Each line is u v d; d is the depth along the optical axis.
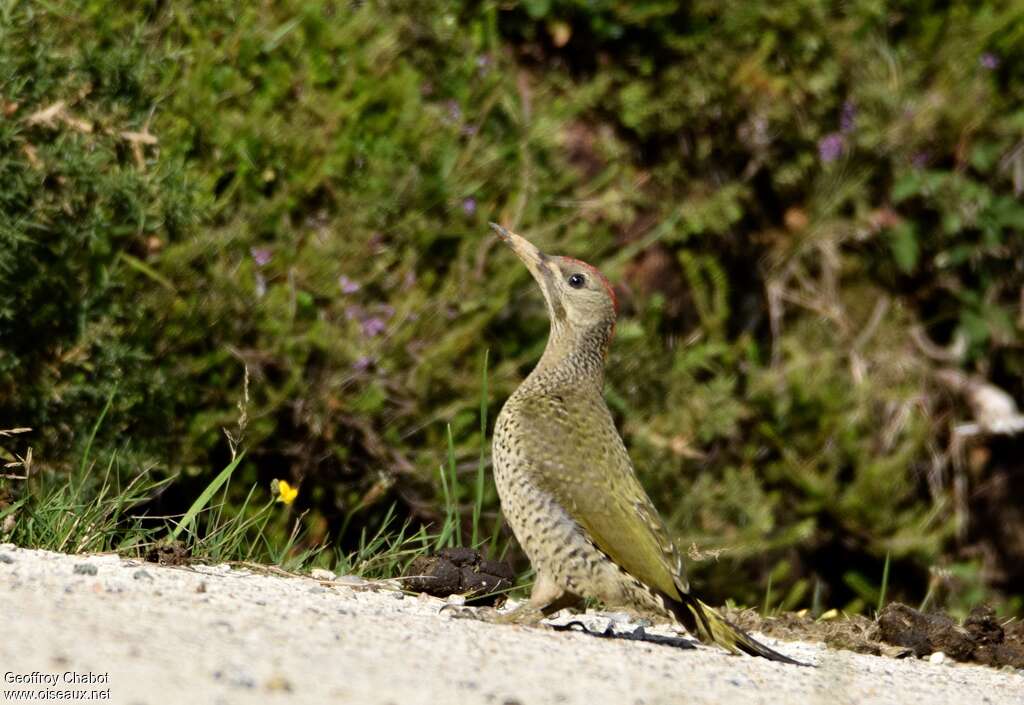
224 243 19.02
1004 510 25.98
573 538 13.41
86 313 17.42
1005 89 26.78
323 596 13.29
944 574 22.97
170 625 10.42
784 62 25.91
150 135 17.73
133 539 14.74
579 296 14.75
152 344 18.48
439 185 21.00
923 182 26.22
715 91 25.41
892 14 26.73
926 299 26.64
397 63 21.73
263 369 19.41
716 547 21.89
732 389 23.97
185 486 18.78
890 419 25.34
